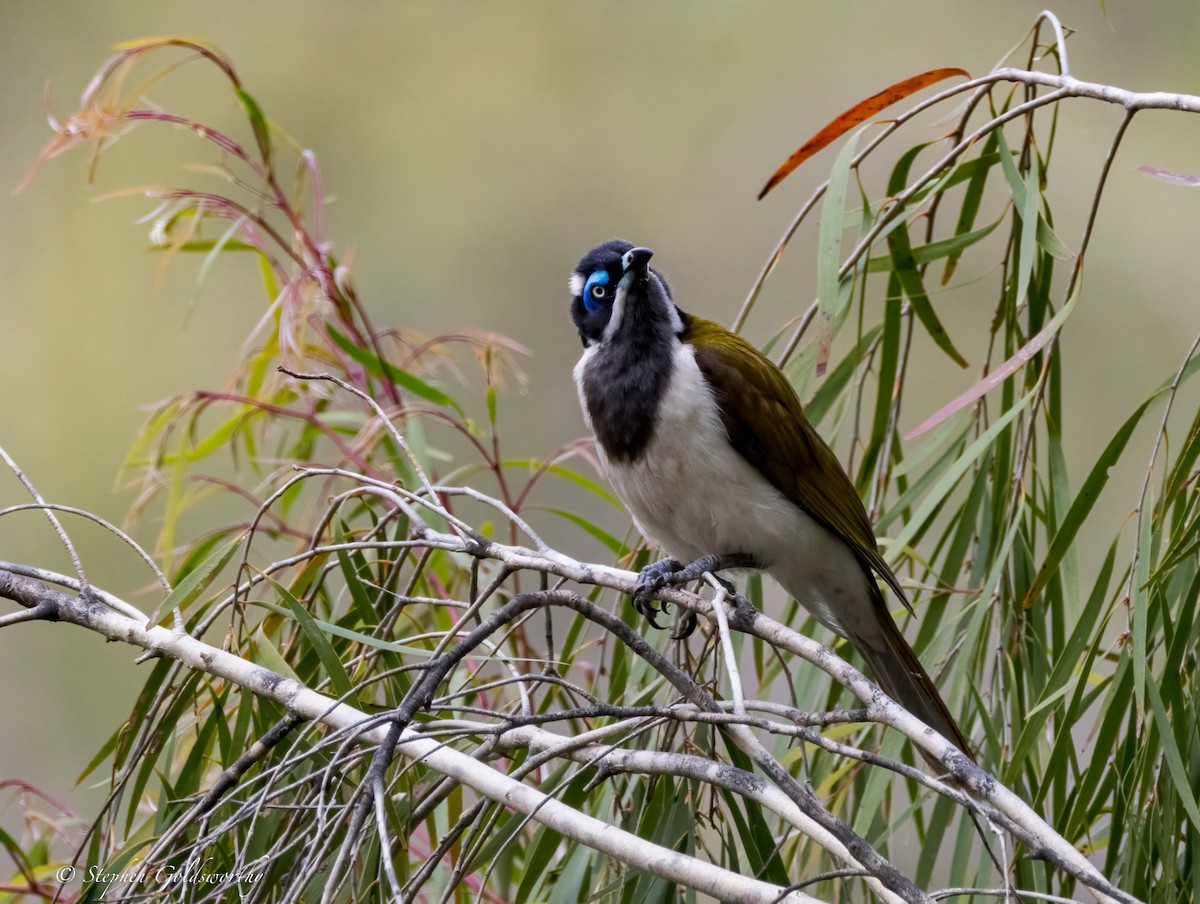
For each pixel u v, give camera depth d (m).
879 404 8.20
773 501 7.83
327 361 9.74
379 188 16.02
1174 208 14.70
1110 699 6.54
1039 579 6.70
